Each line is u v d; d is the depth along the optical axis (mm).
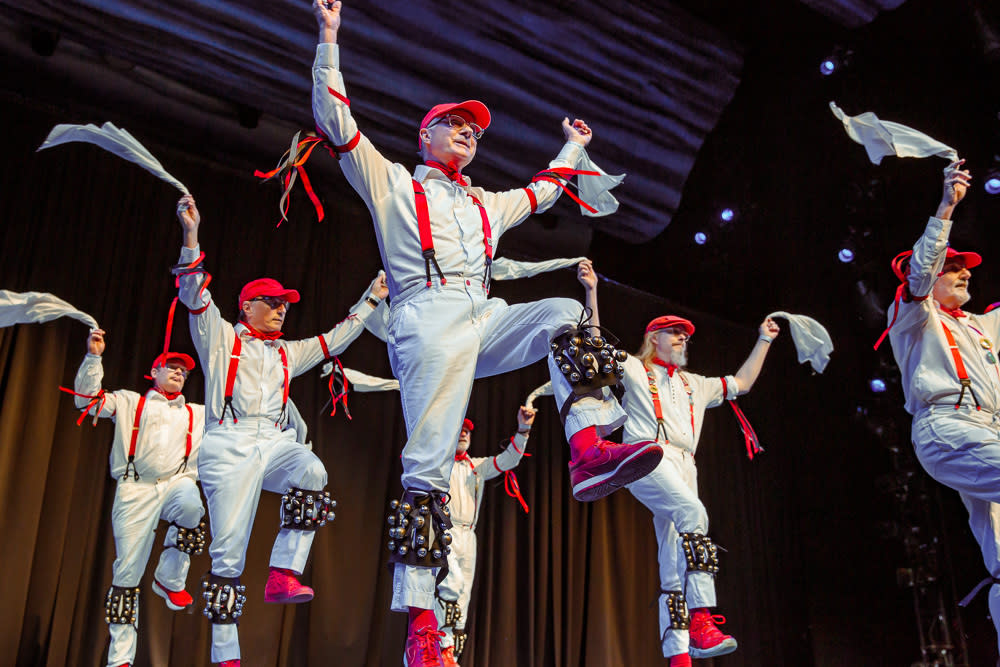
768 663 7227
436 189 2279
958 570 6629
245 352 3639
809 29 6680
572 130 2764
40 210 5207
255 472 3457
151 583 4945
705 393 4512
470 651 5922
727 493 7598
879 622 6984
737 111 7285
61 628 4625
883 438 7109
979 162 6238
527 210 2500
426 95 5883
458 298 2131
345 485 5766
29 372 4871
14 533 4562
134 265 5461
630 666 6586
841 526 7336
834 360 7496
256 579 5312
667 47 6434
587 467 2039
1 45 5082
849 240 7215
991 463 3443
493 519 6352
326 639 5402
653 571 7016
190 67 5289
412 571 1971
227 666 3242
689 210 7652
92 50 5352
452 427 2047
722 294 8133
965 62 6293
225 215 5867
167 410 4293
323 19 2242
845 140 7156
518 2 5859
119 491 4094
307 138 2369
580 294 7395
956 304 3877
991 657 6391
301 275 6055
